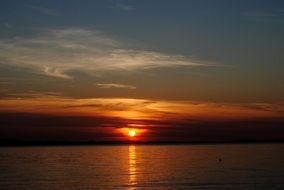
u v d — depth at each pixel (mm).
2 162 137625
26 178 79875
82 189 63250
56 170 99750
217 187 62844
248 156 162125
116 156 189125
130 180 74188
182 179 74312
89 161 143000
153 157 172125
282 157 152250
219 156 166250
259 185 64375
